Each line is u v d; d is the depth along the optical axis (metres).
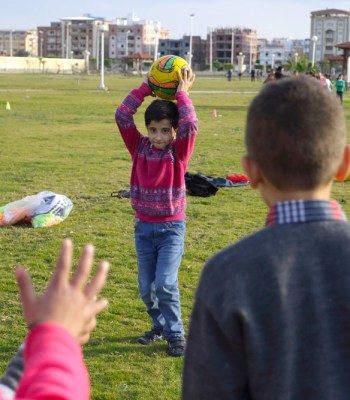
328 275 1.91
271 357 1.86
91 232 8.78
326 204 2.00
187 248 8.04
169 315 5.16
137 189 5.03
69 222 9.29
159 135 4.91
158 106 4.90
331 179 2.03
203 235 8.70
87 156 15.77
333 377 1.86
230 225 9.27
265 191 2.11
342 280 1.90
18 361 1.67
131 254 7.83
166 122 4.90
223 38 172.75
